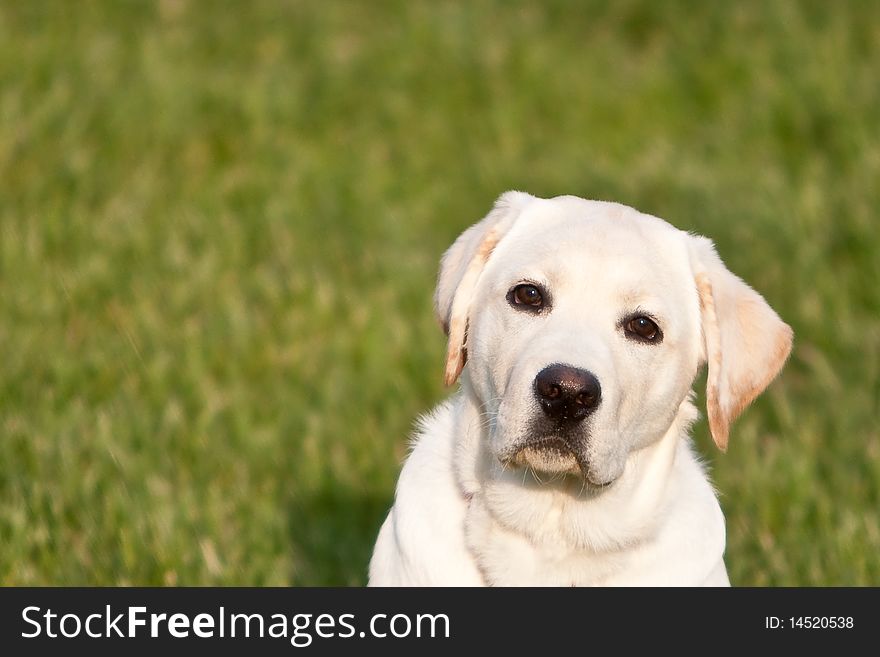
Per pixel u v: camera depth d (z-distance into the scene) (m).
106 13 16.66
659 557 5.89
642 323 5.78
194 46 16.22
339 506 8.77
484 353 5.90
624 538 5.82
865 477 8.96
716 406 5.97
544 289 5.78
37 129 13.61
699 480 6.18
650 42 17.58
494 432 5.69
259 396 9.90
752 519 8.55
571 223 5.96
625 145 14.99
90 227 12.09
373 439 9.37
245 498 8.55
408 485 6.14
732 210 12.80
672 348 5.86
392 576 6.11
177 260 11.58
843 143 14.31
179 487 8.61
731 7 17.81
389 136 14.98
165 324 10.61
